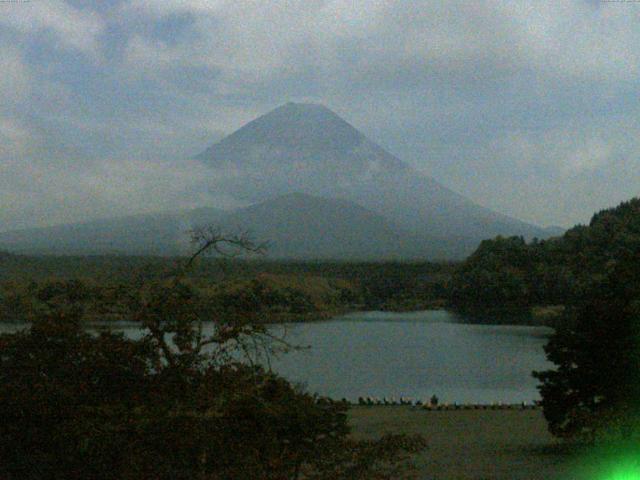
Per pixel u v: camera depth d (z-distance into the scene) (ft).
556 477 79.77
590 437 58.59
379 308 600.39
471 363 262.26
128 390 43.29
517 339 352.90
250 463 40.57
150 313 43.86
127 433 40.27
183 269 46.68
